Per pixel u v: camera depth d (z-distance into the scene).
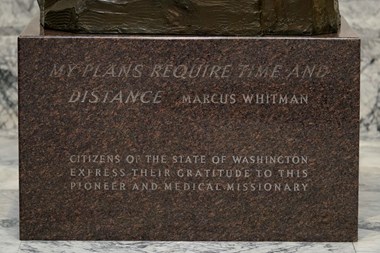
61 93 7.38
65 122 7.41
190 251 7.36
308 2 7.40
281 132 7.41
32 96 7.38
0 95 9.86
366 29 9.80
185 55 7.33
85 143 7.43
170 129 7.41
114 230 7.53
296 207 7.48
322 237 7.51
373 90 9.80
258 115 7.39
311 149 7.42
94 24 7.41
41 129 7.41
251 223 7.50
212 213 7.50
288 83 7.36
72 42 7.32
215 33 7.39
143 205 7.50
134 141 7.43
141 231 7.52
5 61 9.86
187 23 7.39
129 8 7.40
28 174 7.46
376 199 8.30
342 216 7.49
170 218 7.51
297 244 7.47
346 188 7.46
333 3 7.55
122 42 7.32
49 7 7.54
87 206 7.50
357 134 7.41
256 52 7.32
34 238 7.53
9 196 8.38
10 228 7.75
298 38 7.32
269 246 7.44
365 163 9.11
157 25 7.40
